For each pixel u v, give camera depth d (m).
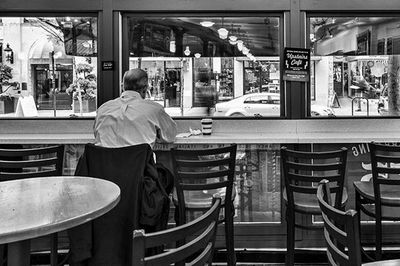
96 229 1.95
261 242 3.10
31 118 3.52
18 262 1.46
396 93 3.55
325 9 3.41
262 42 3.54
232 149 2.36
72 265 1.95
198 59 3.60
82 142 3.00
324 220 1.16
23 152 2.33
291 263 2.53
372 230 3.07
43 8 3.45
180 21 3.59
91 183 1.82
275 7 3.42
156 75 3.61
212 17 3.54
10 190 1.68
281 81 3.49
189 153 2.34
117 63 3.47
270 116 3.49
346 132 3.37
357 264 0.98
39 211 1.38
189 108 3.60
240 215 3.11
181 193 2.37
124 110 2.42
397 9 3.41
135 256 0.93
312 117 3.44
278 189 3.09
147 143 2.24
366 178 3.04
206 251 1.15
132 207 1.99
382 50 3.54
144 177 2.04
